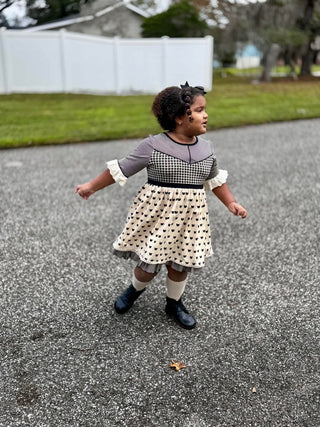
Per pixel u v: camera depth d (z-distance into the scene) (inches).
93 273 115.3
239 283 111.3
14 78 479.2
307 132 305.7
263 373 79.8
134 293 96.6
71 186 186.4
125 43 503.5
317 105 416.8
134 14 682.2
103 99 458.9
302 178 201.2
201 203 84.3
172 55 518.0
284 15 669.3
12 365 80.9
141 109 387.5
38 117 343.0
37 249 128.4
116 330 92.0
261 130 314.5
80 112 370.0
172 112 78.7
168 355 84.5
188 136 82.3
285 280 113.0
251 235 140.3
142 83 523.2
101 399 73.4
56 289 107.1
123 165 81.7
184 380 78.0
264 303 102.5
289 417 70.1
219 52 716.7
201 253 86.5
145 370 80.4
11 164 219.9
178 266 87.3
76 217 153.3
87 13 667.4
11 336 89.3
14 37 463.8
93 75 505.0
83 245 131.6
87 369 80.3
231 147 261.6
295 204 168.4
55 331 91.3
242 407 72.1
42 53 476.7
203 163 81.7
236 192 181.5
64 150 251.0
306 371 80.4
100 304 101.5
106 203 167.6
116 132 290.5
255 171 211.6
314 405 72.5
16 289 106.6
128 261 122.4
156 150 80.2
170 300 95.7
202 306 101.2
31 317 95.7
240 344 88.0
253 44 687.7
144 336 90.3
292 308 100.6
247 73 804.6
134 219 84.8
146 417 69.9
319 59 1259.8
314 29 694.5
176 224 83.2
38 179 195.6
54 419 69.1
